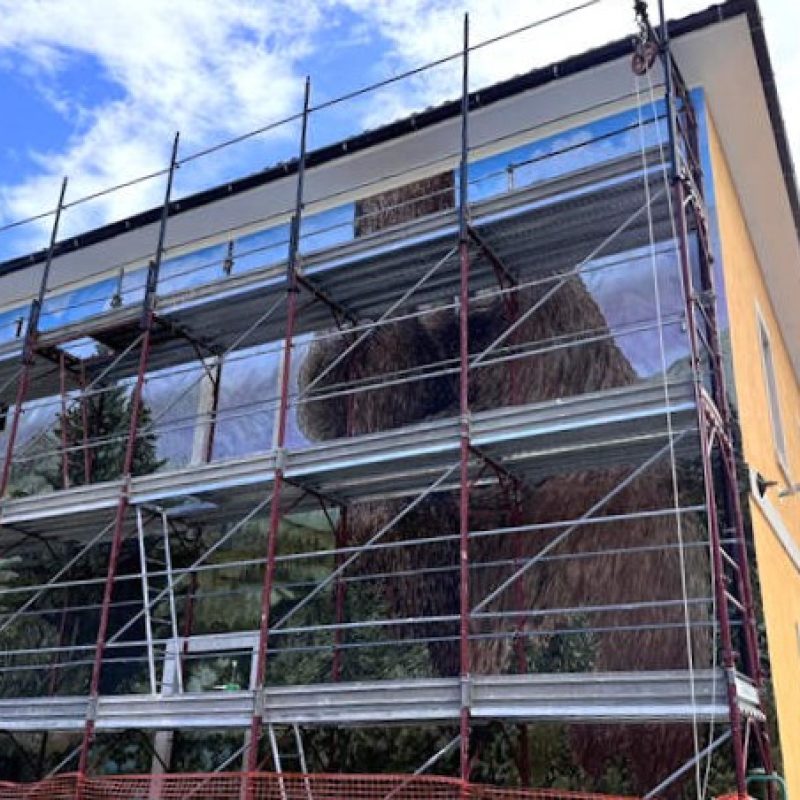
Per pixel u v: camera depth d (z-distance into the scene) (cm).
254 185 1507
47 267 1537
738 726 764
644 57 1052
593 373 1170
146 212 1611
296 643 1255
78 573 1512
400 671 1168
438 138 1392
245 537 1363
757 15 1127
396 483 1191
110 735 1355
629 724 999
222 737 1261
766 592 1016
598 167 1057
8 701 1174
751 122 1288
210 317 1370
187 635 1351
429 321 1334
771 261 1588
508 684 873
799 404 1984
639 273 1175
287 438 1400
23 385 1452
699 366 906
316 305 1325
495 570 1146
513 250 1180
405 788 1058
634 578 1059
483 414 997
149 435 1557
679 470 1070
